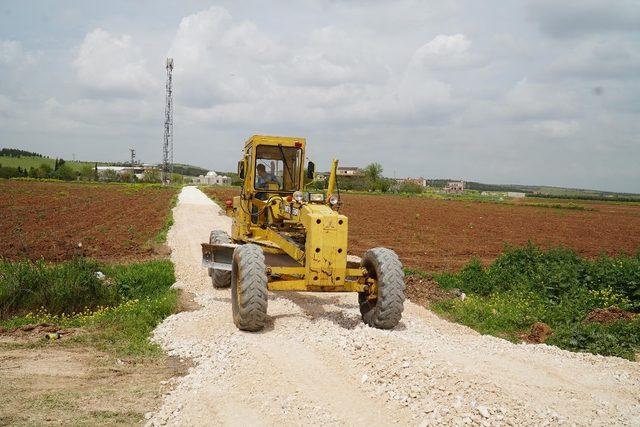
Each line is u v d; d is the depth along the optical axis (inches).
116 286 435.8
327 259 311.9
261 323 311.6
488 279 498.3
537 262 523.5
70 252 643.5
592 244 993.5
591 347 319.0
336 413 208.8
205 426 203.5
